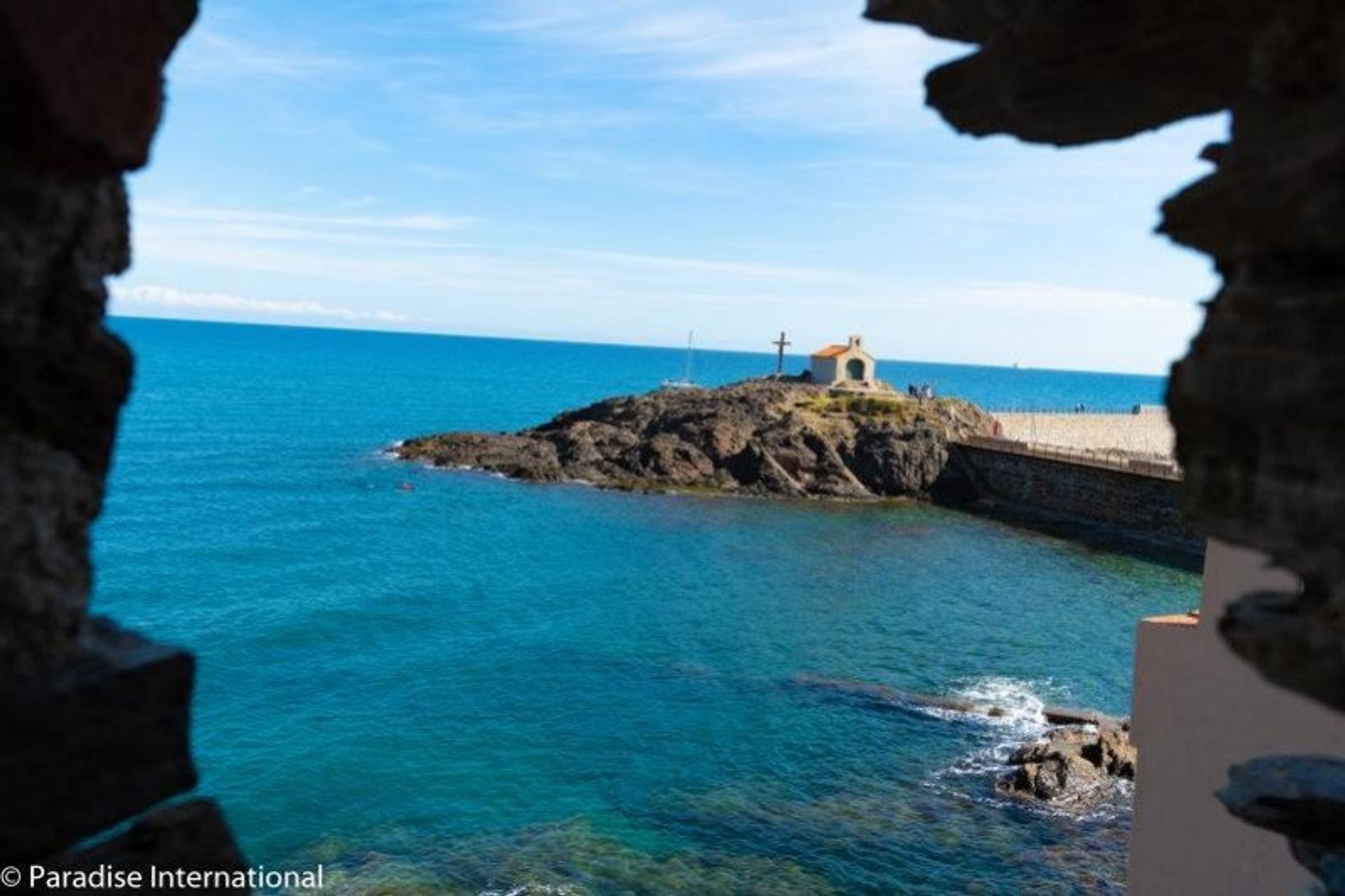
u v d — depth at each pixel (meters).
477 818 24.17
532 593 46.72
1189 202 4.49
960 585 52.84
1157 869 12.49
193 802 4.31
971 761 28.28
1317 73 4.01
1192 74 4.55
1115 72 4.69
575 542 58.69
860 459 80.50
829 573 54.28
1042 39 4.77
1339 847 5.53
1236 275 4.33
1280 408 4.01
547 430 91.00
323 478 75.12
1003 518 72.56
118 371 3.92
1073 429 96.38
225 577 46.12
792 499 76.00
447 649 37.41
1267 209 4.03
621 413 87.75
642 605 45.50
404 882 21.06
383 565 50.28
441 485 73.94
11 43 3.26
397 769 26.69
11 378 3.63
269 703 31.08
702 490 76.94
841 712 32.12
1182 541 64.19
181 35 3.90
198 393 139.62
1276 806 5.62
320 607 41.88
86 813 3.75
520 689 33.47
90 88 3.47
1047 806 25.34
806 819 24.50
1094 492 70.88
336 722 29.70
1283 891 11.30
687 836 23.53
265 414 119.19
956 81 5.32
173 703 4.00
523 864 21.94
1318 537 4.00
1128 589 52.88
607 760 27.80
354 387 168.75
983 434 85.94
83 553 3.93
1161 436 101.19
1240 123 4.51
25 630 3.66
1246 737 11.84
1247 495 4.29
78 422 3.84
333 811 24.28
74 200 3.71
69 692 3.68
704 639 40.38
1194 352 4.50
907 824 24.30
